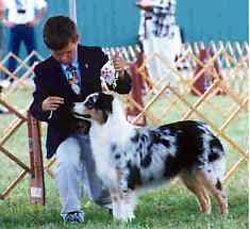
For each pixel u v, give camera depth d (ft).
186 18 96.12
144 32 71.97
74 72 28.73
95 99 28.02
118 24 95.04
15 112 35.19
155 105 65.92
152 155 28.91
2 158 45.37
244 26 96.58
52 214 31.27
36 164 32.99
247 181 37.29
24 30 80.23
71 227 28.14
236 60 87.04
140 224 28.45
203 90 71.00
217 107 62.59
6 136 35.24
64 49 27.78
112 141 28.25
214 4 96.37
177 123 29.96
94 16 94.84
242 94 67.10
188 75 76.74
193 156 29.60
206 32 96.37
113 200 28.94
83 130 29.07
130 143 28.53
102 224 28.50
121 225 27.91
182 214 30.40
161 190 34.94
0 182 38.83
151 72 70.38
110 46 95.09
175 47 72.59
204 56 77.97
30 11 80.02
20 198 34.99
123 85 29.55
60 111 28.81
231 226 27.58
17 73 85.40
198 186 30.53
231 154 43.86
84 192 32.37
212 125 40.22
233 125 55.26
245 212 30.40
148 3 71.15
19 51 86.02
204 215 29.94
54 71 28.71
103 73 28.89
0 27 81.92
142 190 29.37
